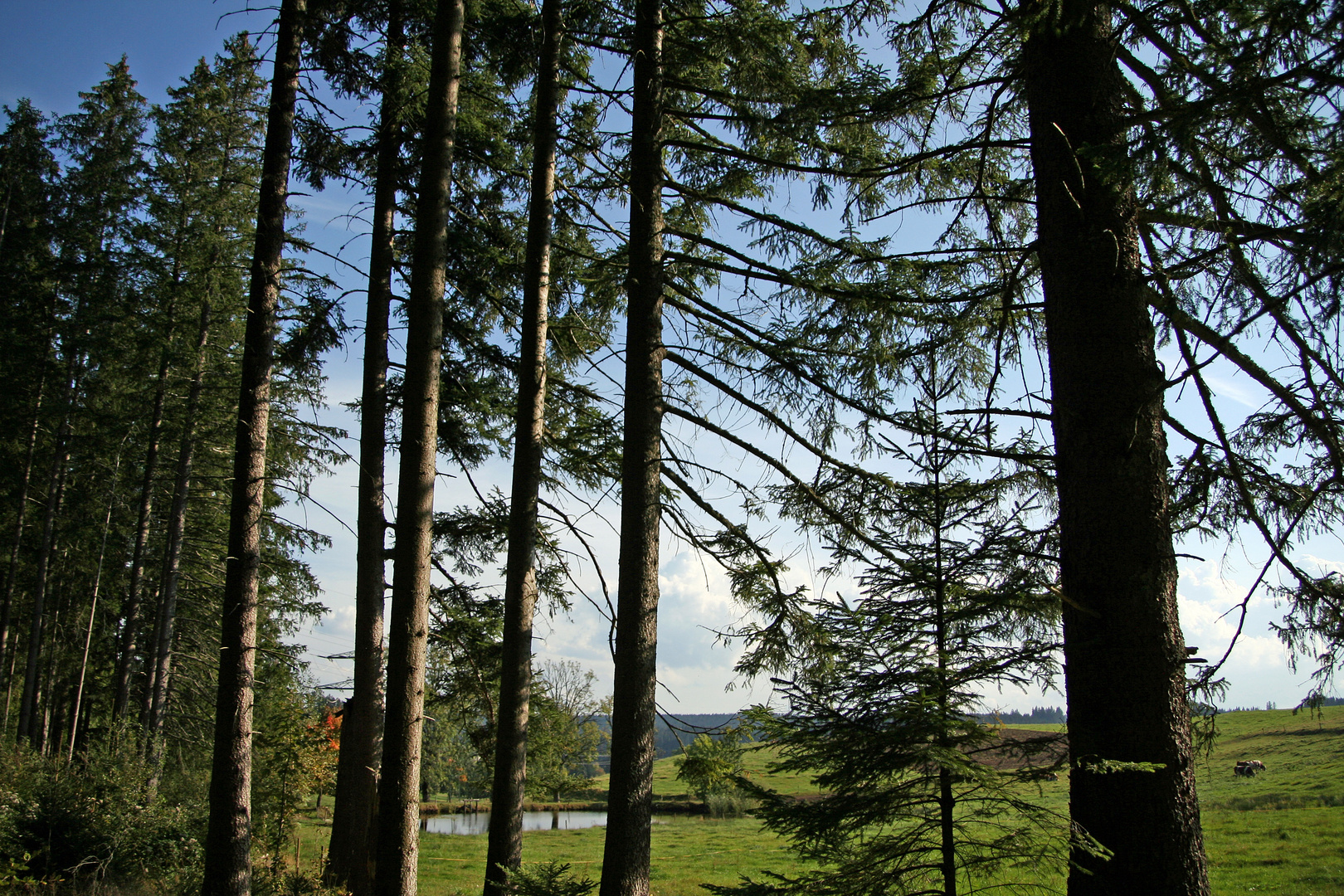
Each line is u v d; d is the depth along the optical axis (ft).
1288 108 14.02
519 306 35.58
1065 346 15.84
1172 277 16.17
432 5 32.78
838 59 25.96
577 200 33.04
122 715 55.47
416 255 27.89
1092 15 16.33
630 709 24.26
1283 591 16.71
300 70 30.68
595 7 29.37
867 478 24.16
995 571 16.65
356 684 31.83
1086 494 15.15
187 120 62.69
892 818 15.12
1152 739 13.96
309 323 33.63
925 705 14.55
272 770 43.11
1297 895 42.83
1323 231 11.89
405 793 25.02
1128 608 14.43
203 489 70.79
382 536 32.96
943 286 24.14
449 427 36.55
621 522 25.85
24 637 88.12
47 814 36.86
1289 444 16.17
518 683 26.68
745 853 81.10
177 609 74.08
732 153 27.14
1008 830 14.92
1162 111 12.68
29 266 69.46
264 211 29.35
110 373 67.77
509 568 27.50
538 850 86.33
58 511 71.56
